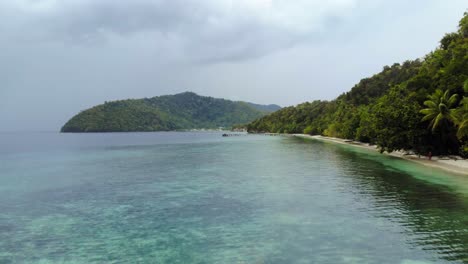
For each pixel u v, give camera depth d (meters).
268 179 34.94
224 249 15.62
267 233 17.61
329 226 18.45
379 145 53.50
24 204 26.03
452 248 14.99
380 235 16.80
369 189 28.12
